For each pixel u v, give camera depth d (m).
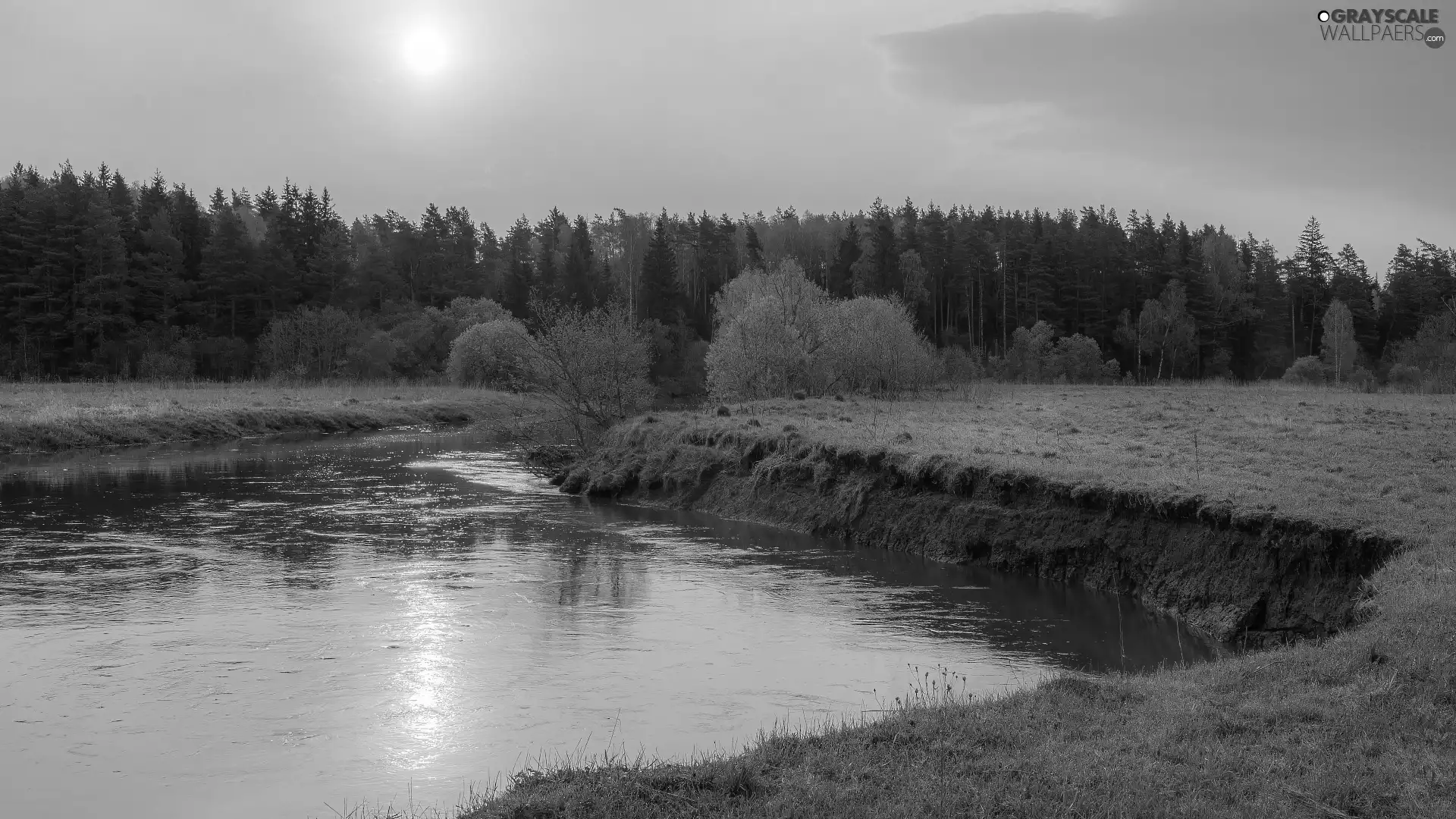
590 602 19.56
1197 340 103.56
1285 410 38.91
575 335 42.16
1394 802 8.65
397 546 25.42
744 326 53.94
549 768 11.08
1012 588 20.89
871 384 54.12
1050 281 111.50
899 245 125.25
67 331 91.88
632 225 162.12
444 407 74.06
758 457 32.16
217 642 16.70
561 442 42.59
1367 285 118.56
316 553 24.41
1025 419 38.00
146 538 26.08
